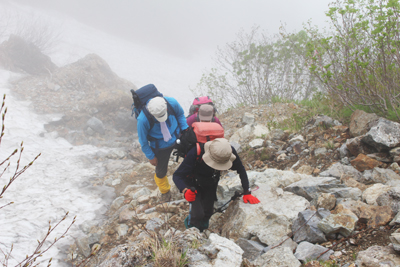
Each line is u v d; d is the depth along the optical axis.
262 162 4.86
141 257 2.34
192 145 2.97
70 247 4.24
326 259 2.37
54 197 5.75
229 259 2.29
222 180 4.15
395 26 3.94
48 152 8.21
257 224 2.99
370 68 4.25
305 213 2.86
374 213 2.66
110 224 4.54
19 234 4.50
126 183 6.26
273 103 7.59
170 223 3.81
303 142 4.92
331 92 5.13
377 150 3.68
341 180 3.46
